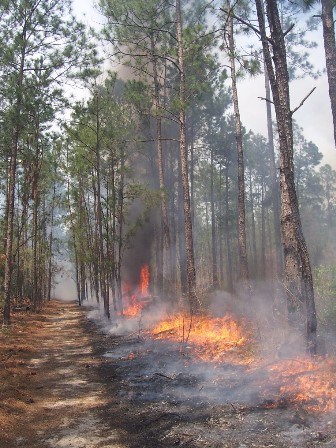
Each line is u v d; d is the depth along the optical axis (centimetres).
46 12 1697
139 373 889
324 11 1029
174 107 1405
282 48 807
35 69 1742
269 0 780
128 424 603
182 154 1456
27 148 2017
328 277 912
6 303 1703
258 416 570
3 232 2198
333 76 1015
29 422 624
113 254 2022
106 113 1880
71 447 532
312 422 529
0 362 1013
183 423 580
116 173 2014
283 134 754
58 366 1023
